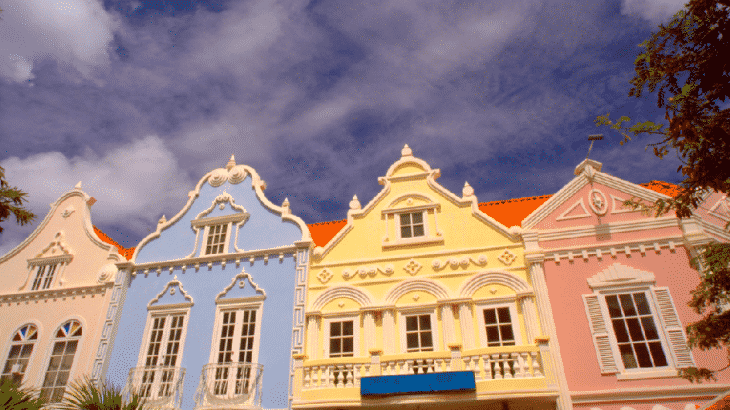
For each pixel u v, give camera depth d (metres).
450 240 15.00
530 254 13.84
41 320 17.27
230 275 16.17
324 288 15.12
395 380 12.10
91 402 12.29
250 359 14.50
